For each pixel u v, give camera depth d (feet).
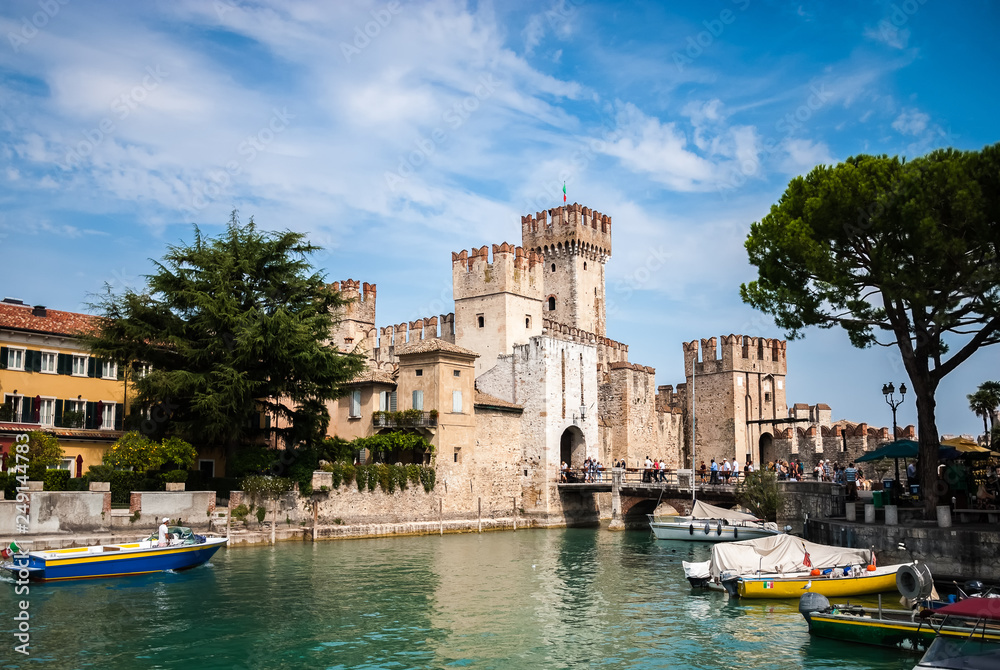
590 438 258.16
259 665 78.54
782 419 274.77
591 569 141.28
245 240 177.17
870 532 113.60
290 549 157.48
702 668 78.64
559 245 313.94
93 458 167.94
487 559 152.97
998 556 99.09
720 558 118.01
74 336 169.07
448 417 213.05
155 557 121.70
